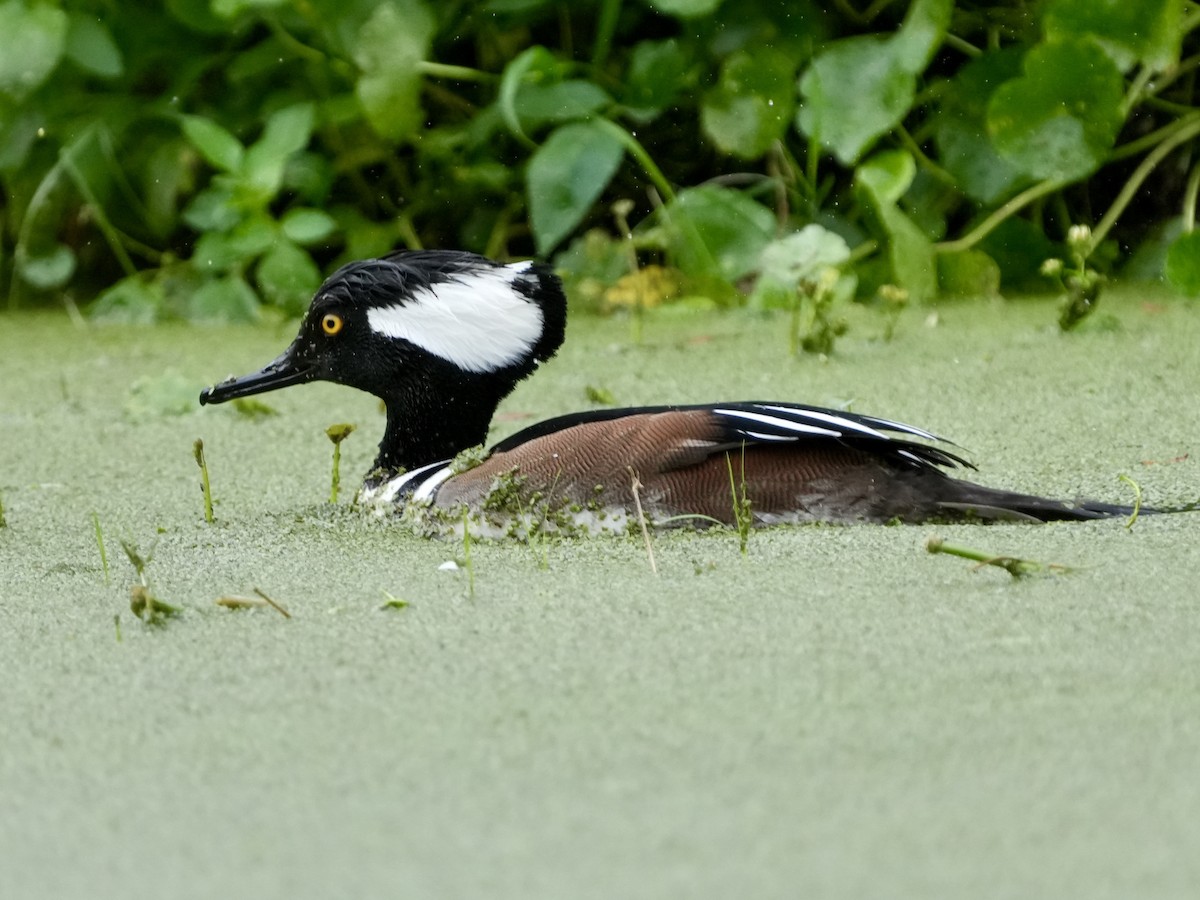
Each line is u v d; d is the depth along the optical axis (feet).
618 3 54.29
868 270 53.57
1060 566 26.25
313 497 36.35
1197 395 40.55
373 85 52.37
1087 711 20.38
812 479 30.37
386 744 20.38
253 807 18.72
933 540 26.50
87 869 17.43
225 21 56.08
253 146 53.78
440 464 33.91
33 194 58.54
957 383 43.39
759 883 16.22
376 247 56.08
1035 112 49.06
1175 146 54.13
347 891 16.56
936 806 17.84
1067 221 54.90
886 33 55.31
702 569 27.40
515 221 57.47
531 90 52.47
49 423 44.98
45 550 32.45
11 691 23.26
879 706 20.79
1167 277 49.19
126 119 57.93
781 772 18.90
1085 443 37.14
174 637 25.36
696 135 56.24
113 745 20.92
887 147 54.90
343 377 34.50
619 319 54.13
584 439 30.99
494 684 22.31
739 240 52.95
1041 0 50.93
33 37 54.49
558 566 28.27
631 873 16.57
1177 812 17.52
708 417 30.99
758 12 54.03
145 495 37.27
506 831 17.71
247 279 58.75
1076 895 15.74
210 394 34.86
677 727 20.40
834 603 25.16
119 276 60.64
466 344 33.63
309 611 26.35
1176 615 23.94
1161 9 47.73
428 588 27.37
